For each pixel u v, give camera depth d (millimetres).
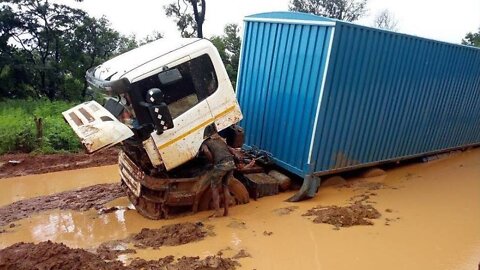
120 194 8234
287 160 8344
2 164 10258
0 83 20781
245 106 9539
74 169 10266
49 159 10820
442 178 9781
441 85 10312
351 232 6574
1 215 7230
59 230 6590
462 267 5562
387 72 8664
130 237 6293
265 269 5348
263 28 8906
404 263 5629
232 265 5379
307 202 7895
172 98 6500
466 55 10766
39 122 11859
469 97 11625
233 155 7172
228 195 7141
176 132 6516
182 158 6637
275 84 8594
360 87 8172
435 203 8047
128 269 5164
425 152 10766
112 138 5906
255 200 7926
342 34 7430
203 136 6758
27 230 6594
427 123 10398
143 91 6293
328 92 7602
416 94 9633
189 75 6594
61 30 21875
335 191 8609
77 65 22469
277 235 6379
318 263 5551
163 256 5641
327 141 7988
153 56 6613
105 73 6684
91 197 8086
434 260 5738
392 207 7750
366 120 8633
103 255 5613
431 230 6738
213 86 6793
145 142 6379
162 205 6867
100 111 6582
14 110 15523
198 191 6969
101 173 9953
